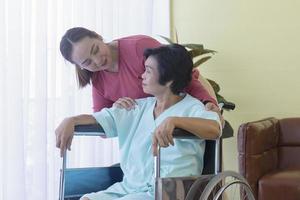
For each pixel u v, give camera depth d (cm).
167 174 170
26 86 260
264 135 278
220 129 166
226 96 349
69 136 173
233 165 345
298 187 250
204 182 161
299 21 325
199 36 356
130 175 183
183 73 178
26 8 258
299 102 328
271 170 291
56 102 276
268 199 258
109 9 308
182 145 173
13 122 254
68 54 197
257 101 339
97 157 304
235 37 344
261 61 337
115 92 210
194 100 181
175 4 363
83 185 188
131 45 202
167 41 328
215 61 351
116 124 187
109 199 176
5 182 252
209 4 352
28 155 264
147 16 339
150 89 181
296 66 328
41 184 267
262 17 335
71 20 281
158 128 154
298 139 304
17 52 254
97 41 197
